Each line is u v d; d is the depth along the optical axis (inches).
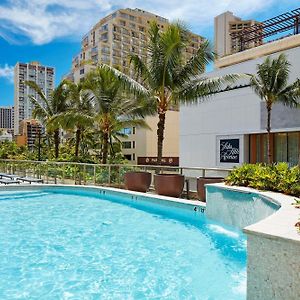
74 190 556.4
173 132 1785.2
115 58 3329.2
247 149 714.8
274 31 831.7
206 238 290.5
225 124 752.3
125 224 345.1
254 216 263.9
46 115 1027.3
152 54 511.5
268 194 254.5
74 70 2662.4
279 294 123.8
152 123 1732.3
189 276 206.2
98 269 218.8
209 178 396.2
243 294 178.1
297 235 125.9
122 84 535.8
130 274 210.4
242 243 273.0
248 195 275.3
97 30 3474.4
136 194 450.3
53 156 1190.9
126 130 1903.3
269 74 616.7
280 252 124.3
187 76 518.3
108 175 548.7
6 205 456.8
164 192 437.7
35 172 668.7
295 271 119.6
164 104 532.7
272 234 127.5
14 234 305.9
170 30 489.1
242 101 718.5
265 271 128.7
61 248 264.1
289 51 660.7
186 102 531.2
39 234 305.9
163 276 206.4
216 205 319.9
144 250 258.1
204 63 512.1
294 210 186.4
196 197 428.1
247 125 706.8
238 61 852.0
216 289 186.1
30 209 428.1
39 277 205.5
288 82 658.2
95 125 821.2
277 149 673.6
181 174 449.7
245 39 911.7
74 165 596.1
